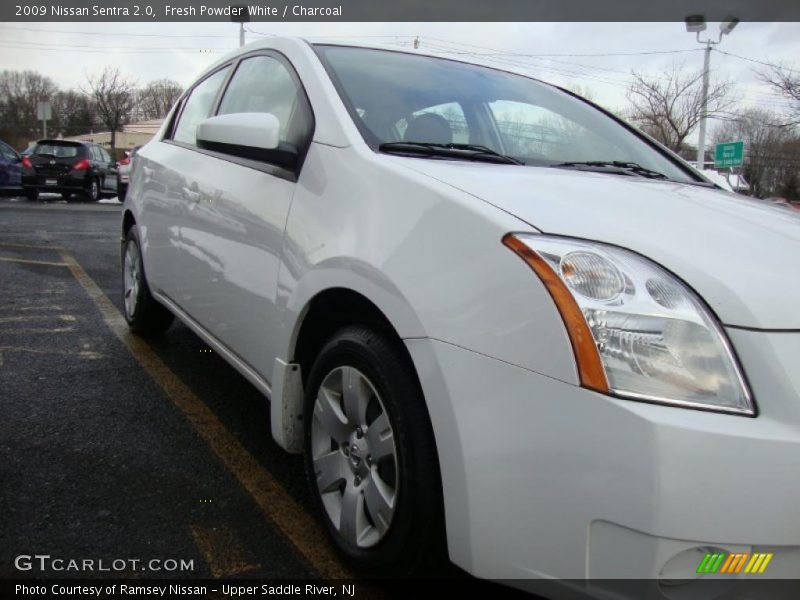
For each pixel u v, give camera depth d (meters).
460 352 1.58
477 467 1.53
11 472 2.52
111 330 4.52
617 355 1.40
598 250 1.53
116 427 2.98
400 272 1.74
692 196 2.12
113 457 2.69
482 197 1.72
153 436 2.91
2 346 4.02
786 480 1.32
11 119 51.81
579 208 1.73
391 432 1.80
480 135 2.60
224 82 3.38
